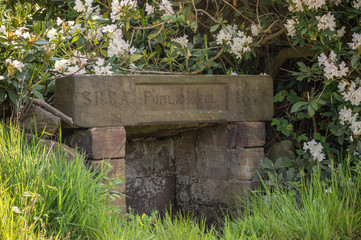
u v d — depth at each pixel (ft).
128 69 14.48
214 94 14.69
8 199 9.27
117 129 12.99
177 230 11.35
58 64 12.87
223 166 15.56
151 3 16.26
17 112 11.82
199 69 15.57
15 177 10.10
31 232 9.06
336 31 14.55
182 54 15.69
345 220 12.06
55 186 10.29
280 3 15.71
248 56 15.47
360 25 14.67
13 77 11.76
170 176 16.97
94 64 13.82
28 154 10.80
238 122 15.15
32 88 11.93
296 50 16.44
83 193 10.37
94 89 12.66
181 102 14.10
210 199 15.96
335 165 15.28
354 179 13.48
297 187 14.38
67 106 12.66
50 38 12.88
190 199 16.60
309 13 14.35
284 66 18.67
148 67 15.62
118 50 14.08
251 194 14.94
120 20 14.32
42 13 17.08
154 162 16.61
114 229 10.39
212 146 15.87
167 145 16.94
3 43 12.00
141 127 14.58
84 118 12.52
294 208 12.71
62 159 11.48
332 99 16.11
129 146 16.03
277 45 18.17
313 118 17.16
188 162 16.65
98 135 12.69
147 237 10.69
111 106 12.91
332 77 14.69
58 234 9.25
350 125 15.34
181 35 18.03
